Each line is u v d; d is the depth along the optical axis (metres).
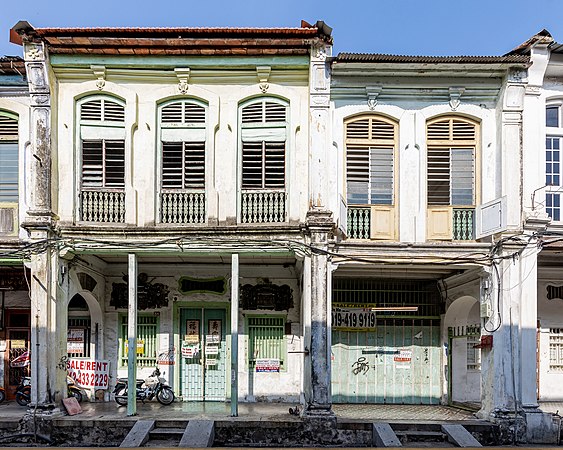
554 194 12.27
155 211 11.96
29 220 11.73
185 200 12.07
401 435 10.94
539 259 13.02
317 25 11.44
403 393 14.62
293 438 11.11
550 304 14.51
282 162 12.15
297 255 11.71
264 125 12.19
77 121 12.11
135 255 11.87
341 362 14.71
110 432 11.12
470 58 11.52
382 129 12.27
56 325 11.60
